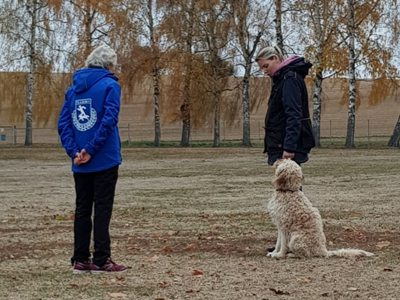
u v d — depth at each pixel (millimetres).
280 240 7734
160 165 26891
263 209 12531
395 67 39719
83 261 6957
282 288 6082
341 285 6168
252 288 6109
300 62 7832
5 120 60219
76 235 6961
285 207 7582
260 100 45500
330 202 13375
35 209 13078
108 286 6262
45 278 6676
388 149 36812
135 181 19609
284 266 7094
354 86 39438
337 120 65062
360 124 61719
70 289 6152
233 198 14594
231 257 7781
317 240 7531
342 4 38656
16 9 44938
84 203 6957
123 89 44031
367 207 12445
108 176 6840
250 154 34062
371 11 38688
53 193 16438
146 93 47219
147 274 6820
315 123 40625
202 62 43688
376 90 41062
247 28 43125
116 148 6887
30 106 46750
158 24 43156
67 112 6992
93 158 6781
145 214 12047
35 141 55906
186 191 16344
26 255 8070
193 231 9953
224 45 43125
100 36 44438
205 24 43000
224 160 29500
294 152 7715
